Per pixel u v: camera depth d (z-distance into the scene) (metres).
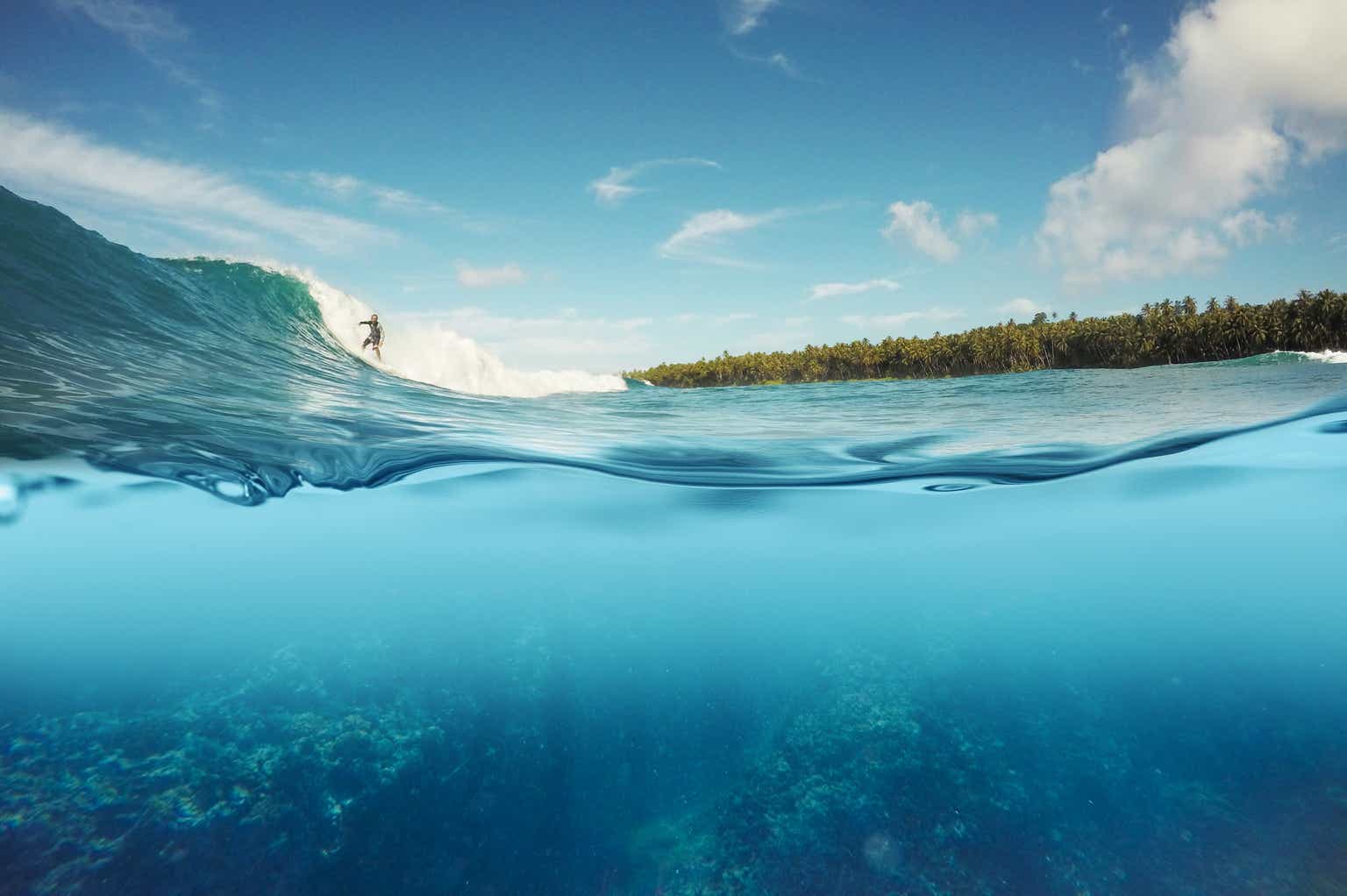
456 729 3.61
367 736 3.46
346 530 5.62
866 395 17.03
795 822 3.20
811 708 4.06
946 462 6.90
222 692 3.62
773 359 123.69
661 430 8.95
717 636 4.82
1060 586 5.86
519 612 4.85
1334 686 4.27
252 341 11.34
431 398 10.78
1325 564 6.32
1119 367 86.38
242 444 5.51
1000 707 4.07
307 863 2.80
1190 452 7.06
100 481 4.49
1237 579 6.04
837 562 6.30
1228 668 4.51
